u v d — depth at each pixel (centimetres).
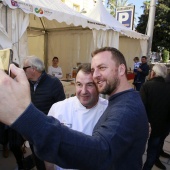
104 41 575
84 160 59
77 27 668
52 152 53
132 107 85
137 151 88
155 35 1927
